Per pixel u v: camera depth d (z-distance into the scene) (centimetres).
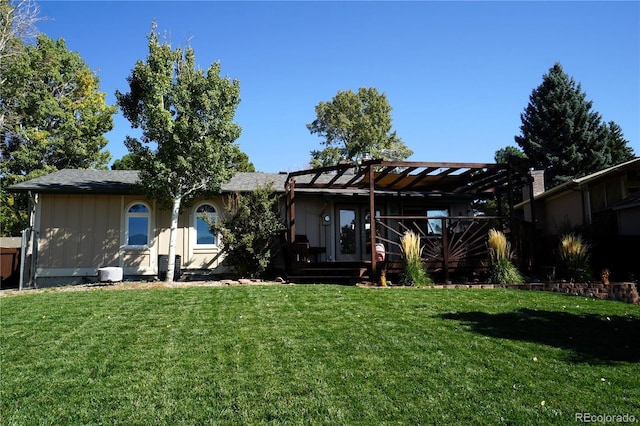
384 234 1659
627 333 645
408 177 1419
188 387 454
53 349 582
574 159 3225
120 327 690
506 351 556
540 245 1459
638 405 405
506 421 377
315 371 492
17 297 977
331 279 1303
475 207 3291
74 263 1441
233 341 604
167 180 1319
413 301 873
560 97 3403
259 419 388
